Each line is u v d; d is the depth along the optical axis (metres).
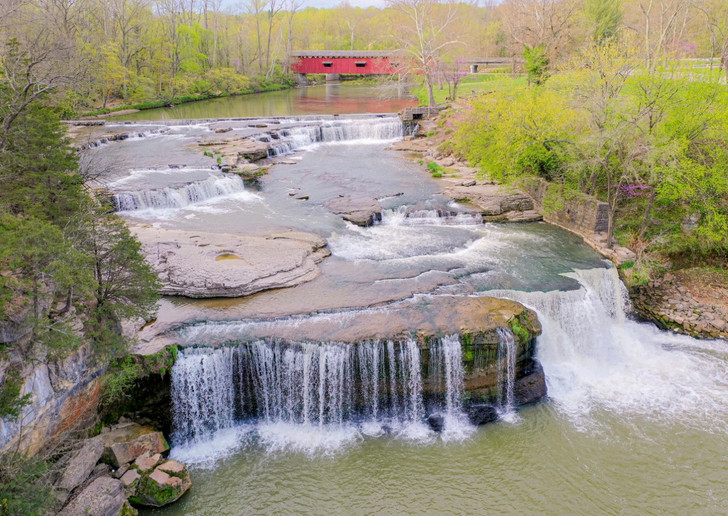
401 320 21.00
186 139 49.28
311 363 19.47
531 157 33.94
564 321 23.66
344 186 38.12
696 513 16.30
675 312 26.55
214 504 16.44
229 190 36.97
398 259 27.16
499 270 26.05
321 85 117.44
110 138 48.53
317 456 18.41
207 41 103.12
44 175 19.98
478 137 37.53
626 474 17.66
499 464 18.02
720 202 29.17
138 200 32.81
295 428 19.81
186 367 19.08
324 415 20.14
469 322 20.69
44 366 14.95
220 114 71.19
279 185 38.62
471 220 32.78
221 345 19.48
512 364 20.58
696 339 25.11
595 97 28.72
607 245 28.86
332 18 150.12
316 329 20.42
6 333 13.61
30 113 19.80
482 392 20.69
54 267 14.12
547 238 30.44
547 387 21.53
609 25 65.31
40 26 45.69
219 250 25.86
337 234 30.05
